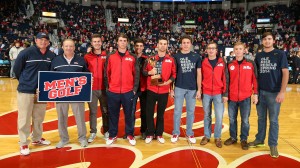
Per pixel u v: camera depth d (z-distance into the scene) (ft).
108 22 84.33
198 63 12.64
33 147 12.13
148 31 77.97
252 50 54.95
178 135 13.16
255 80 12.02
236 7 93.45
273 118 11.52
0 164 10.27
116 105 12.39
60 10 77.56
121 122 16.51
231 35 70.95
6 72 38.99
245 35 69.15
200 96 12.75
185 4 95.50
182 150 12.01
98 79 12.84
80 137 12.37
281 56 11.17
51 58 11.79
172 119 17.44
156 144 12.76
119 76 12.17
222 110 12.58
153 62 12.51
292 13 73.92
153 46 58.80
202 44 64.18
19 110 11.21
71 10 81.20
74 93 11.82
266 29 71.92
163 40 12.53
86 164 10.34
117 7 96.17
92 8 87.35
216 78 12.41
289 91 30.63
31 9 72.54
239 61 12.30
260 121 12.28
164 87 12.62
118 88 12.21
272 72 11.37
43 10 73.05
